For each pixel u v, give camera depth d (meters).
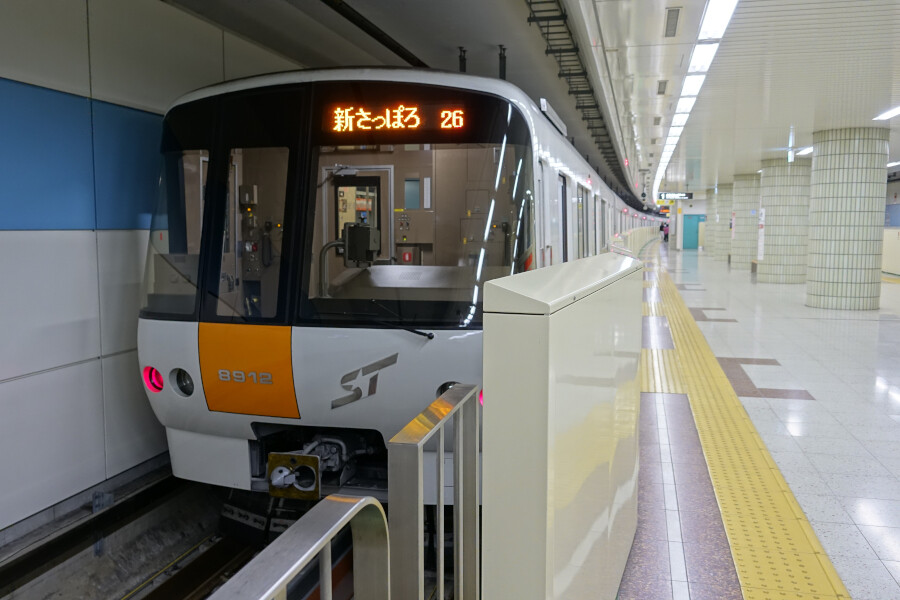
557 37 7.32
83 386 4.52
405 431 1.74
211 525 4.86
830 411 6.35
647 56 8.11
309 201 3.88
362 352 3.75
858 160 13.11
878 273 13.40
